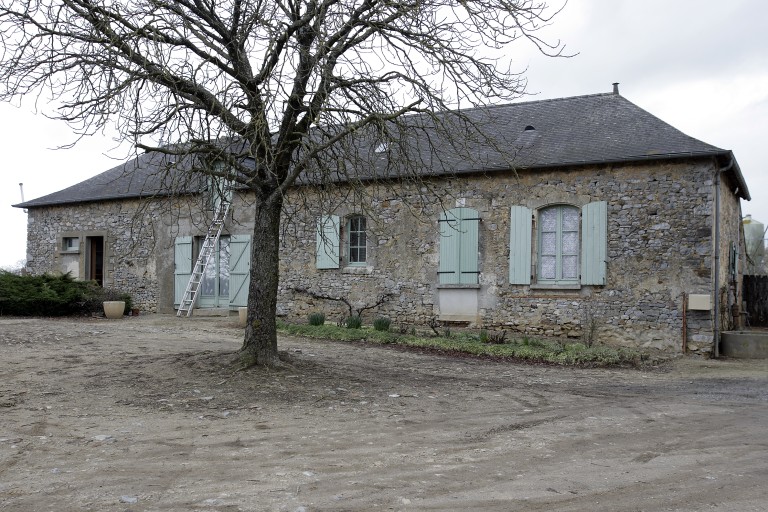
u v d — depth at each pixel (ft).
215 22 24.18
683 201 38.22
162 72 21.90
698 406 23.39
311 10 23.34
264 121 22.34
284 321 46.88
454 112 25.41
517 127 48.01
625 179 39.75
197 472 14.23
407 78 23.63
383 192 46.88
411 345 38.22
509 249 42.91
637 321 39.09
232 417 19.43
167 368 25.38
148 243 56.95
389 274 46.65
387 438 17.71
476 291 43.86
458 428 19.24
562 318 41.16
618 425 20.10
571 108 48.49
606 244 40.04
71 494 12.64
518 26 23.26
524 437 18.30
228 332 41.29
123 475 13.89
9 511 11.70
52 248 62.03
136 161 26.50
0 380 23.34
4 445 15.97
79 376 24.13
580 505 12.61
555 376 30.32
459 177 44.39
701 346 37.68
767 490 13.75
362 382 25.66
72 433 17.17
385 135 24.59
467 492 13.26
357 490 13.20
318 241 48.88
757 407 23.29
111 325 43.62
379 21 23.62
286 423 18.98
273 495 12.75
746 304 53.47
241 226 52.65
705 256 37.50
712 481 14.34
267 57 21.17
